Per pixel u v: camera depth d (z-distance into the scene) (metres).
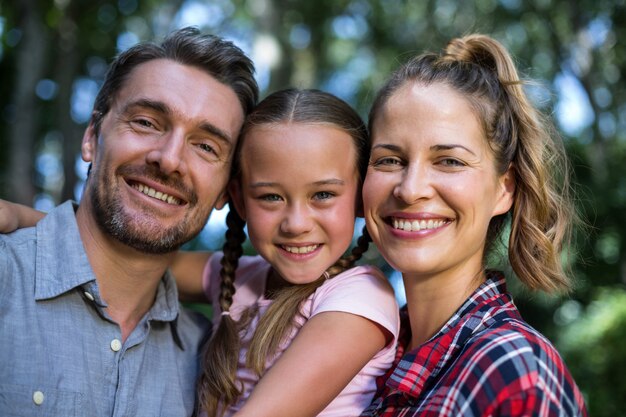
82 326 2.40
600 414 8.39
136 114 2.49
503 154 2.26
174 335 2.69
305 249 2.53
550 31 11.67
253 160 2.54
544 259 2.33
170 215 2.49
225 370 2.45
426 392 2.06
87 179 2.68
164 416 2.48
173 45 2.57
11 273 2.36
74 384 2.29
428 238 2.20
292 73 14.65
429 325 2.35
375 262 9.23
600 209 8.17
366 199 2.31
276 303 2.51
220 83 2.58
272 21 11.97
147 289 2.58
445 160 2.18
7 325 2.27
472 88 2.22
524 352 1.88
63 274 2.40
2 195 11.12
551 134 2.55
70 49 11.01
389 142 2.23
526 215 2.34
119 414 2.37
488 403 1.85
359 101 14.91
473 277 2.31
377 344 2.37
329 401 2.25
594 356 8.67
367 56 15.14
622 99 11.73
